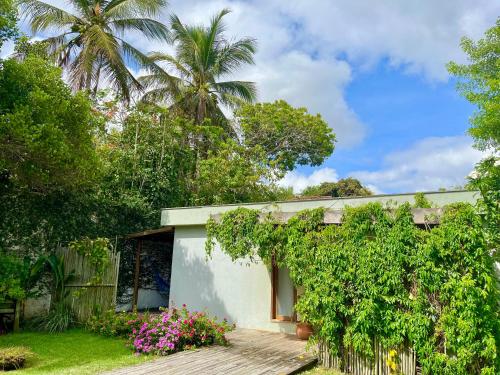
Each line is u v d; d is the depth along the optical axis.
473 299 5.23
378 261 6.03
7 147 8.05
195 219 10.92
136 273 11.94
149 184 13.68
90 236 11.31
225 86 19.73
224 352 7.14
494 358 5.13
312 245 6.77
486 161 5.89
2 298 8.16
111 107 14.04
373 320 5.96
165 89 18.06
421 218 6.00
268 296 9.66
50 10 14.45
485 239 5.54
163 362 6.42
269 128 20.77
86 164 9.16
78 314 9.35
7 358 6.02
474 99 9.88
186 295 10.97
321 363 6.69
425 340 5.56
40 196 10.27
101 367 6.14
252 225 7.93
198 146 17.84
